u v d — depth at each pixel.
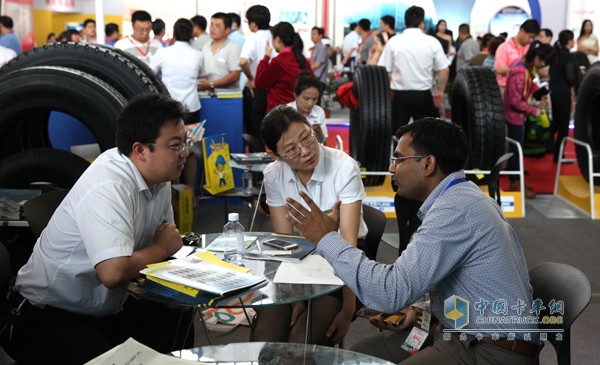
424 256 1.78
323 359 1.65
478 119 5.26
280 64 5.46
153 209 2.23
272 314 2.34
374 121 5.29
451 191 1.85
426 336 2.06
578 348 3.06
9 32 7.87
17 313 2.17
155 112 2.05
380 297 1.80
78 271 2.12
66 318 2.17
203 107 5.71
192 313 2.44
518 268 1.84
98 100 3.60
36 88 3.62
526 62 5.66
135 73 4.20
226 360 1.64
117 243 1.98
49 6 12.71
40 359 2.07
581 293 1.89
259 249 2.29
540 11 14.14
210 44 6.38
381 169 5.47
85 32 9.05
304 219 1.91
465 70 5.57
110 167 2.10
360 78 5.36
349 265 1.85
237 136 5.78
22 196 3.16
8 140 4.08
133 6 12.91
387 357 2.15
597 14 13.59
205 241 2.50
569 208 5.59
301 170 2.54
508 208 5.36
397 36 5.94
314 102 4.13
